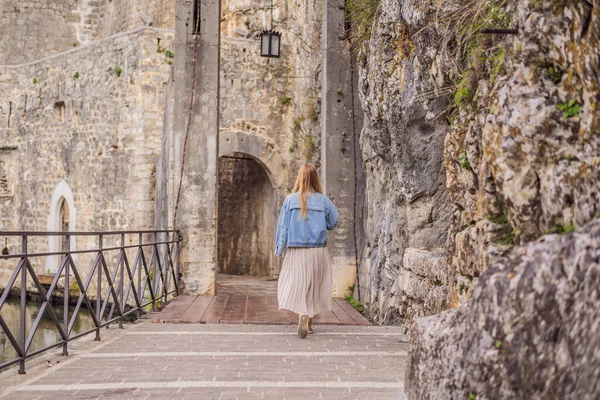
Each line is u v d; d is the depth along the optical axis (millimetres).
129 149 16938
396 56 8000
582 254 2510
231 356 5703
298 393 4363
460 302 4254
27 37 24516
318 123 15672
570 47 3229
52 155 19328
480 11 4559
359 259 10797
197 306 9219
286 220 6801
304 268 6750
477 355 2961
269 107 17281
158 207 15023
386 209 9031
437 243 7812
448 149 4863
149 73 16703
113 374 4949
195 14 10945
